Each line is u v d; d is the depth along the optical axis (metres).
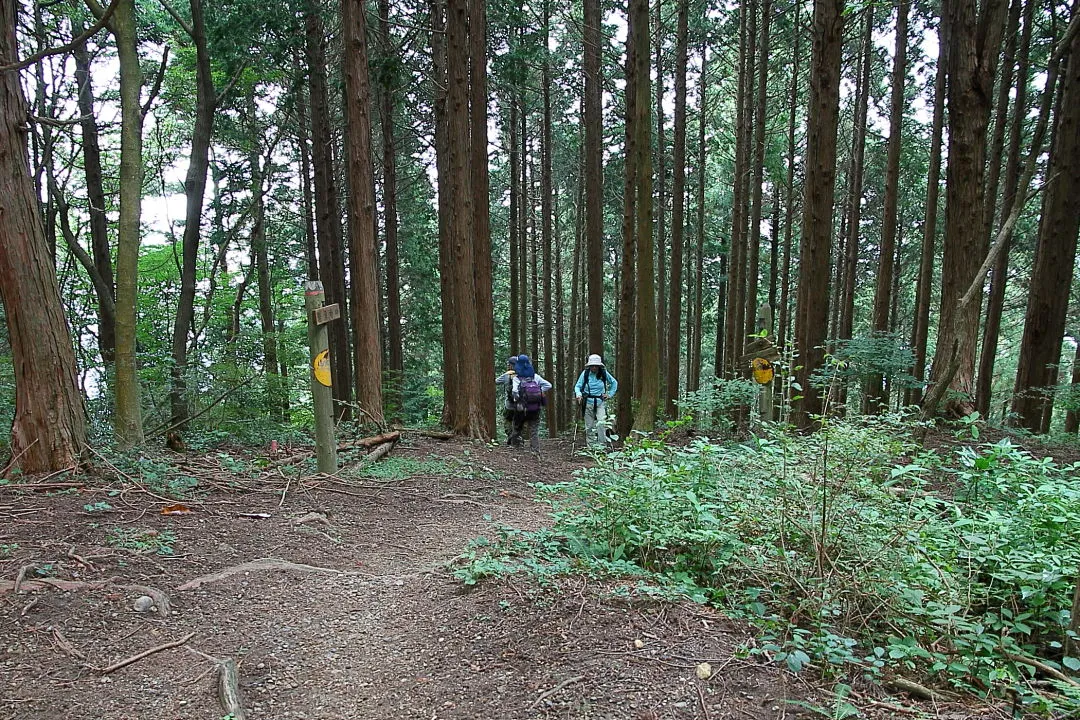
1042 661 3.03
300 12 13.09
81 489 5.10
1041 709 2.57
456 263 11.57
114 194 15.47
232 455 7.89
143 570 3.82
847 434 3.83
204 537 4.52
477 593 3.64
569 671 2.72
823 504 3.49
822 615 3.20
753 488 4.23
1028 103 16.30
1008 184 14.11
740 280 19.23
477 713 2.50
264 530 4.88
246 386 10.02
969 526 3.93
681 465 4.72
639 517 4.30
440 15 13.60
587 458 10.60
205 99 11.51
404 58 14.17
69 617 3.18
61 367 5.45
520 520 6.00
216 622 3.35
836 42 9.62
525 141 24.47
